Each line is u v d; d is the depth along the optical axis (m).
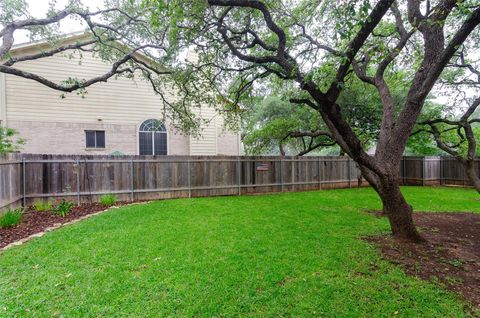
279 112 15.96
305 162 10.63
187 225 4.83
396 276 2.96
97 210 6.38
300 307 2.37
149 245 3.78
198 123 10.55
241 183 9.40
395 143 4.11
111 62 9.59
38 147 9.79
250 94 7.42
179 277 2.86
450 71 6.88
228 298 2.49
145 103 11.52
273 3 4.84
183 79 7.20
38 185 6.73
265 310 2.33
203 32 4.71
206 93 8.88
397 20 4.85
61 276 2.86
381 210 6.43
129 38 8.50
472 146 5.69
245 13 5.07
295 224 4.99
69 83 7.46
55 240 3.97
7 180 5.55
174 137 12.05
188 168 8.61
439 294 2.60
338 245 3.88
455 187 11.70
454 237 4.42
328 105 3.35
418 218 5.76
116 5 8.08
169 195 8.34
